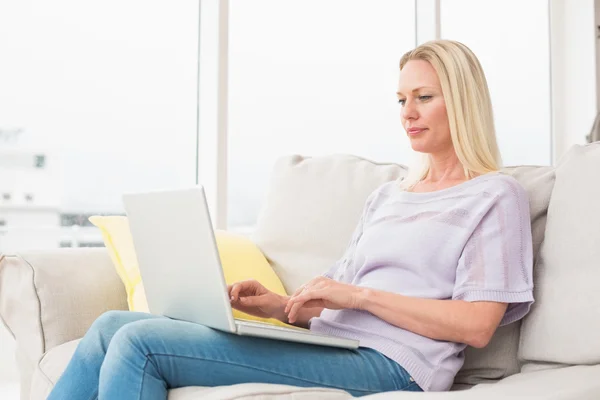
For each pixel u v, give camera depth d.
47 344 1.76
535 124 4.04
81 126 3.07
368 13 3.46
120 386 1.20
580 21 3.92
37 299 1.76
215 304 1.25
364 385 1.34
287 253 1.97
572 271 1.41
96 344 1.35
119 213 3.11
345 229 1.91
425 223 1.53
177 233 1.29
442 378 1.39
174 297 1.37
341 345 1.33
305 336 1.29
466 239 1.46
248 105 3.19
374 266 1.57
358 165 2.00
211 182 2.91
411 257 1.51
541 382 1.21
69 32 3.05
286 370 1.29
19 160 3.05
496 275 1.41
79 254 1.93
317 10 3.34
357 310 1.49
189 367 1.24
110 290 1.90
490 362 1.53
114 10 3.07
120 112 3.09
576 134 3.95
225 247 1.91
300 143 3.29
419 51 1.63
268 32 3.23
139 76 3.08
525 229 1.47
